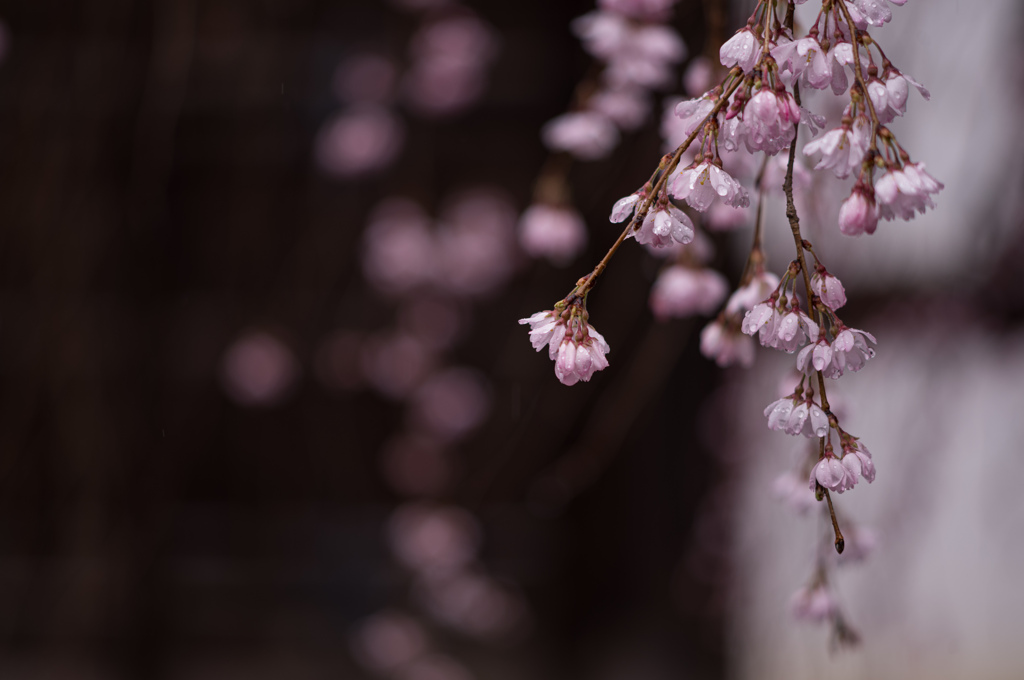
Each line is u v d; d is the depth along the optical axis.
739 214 1.53
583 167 2.34
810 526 2.33
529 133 3.50
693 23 1.83
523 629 3.47
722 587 2.93
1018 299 2.23
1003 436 2.36
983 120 2.14
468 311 3.53
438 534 3.41
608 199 2.30
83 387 3.22
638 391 2.68
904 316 2.24
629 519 3.28
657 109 1.85
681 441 3.12
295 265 3.56
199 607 3.55
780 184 1.46
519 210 3.48
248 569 3.59
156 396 3.43
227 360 3.52
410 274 3.47
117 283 3.28
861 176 1.31
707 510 3.06
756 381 2.38
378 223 3.52
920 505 2.26
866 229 1.30
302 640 3.54
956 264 2.22
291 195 3.55
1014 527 2.38
